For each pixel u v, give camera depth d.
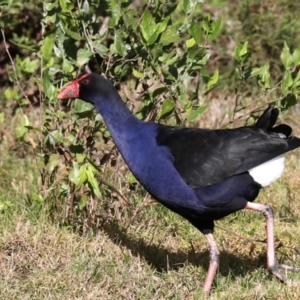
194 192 9.42
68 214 11.30
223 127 11.35
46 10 10.83
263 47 16.42
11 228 11.18
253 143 9.32
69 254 10.50
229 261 10.70
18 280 9.93
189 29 10.48
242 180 9.37
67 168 10.99
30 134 14.39
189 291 9.81
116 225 11.41
